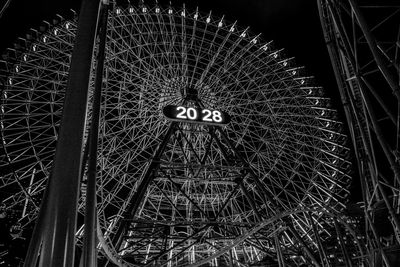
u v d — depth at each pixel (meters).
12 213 35.75
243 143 39.59
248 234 32.53
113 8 37.72
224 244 39.53
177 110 34.56
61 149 5.12
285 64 43.28
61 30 36.38
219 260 44.97
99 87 9.33
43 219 6.00
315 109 42.19
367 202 18.95
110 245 29.44
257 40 43.16
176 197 41.59
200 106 39.62
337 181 39.25
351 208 33.69
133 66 37.59
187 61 40.47
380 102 15.34
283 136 39.94
